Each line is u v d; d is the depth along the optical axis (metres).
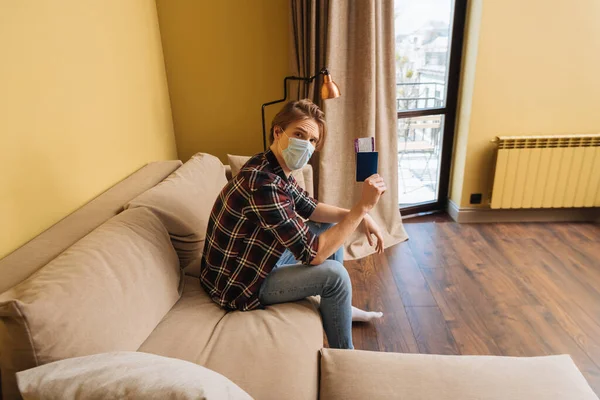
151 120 2.34
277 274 1.40
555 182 2.87
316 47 2.47
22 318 0.82
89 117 1.64
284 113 1.32
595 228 2.89
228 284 1.36
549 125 2.85
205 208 1.71
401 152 3.26
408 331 1.89
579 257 2.50
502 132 2.88
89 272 1.03
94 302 0.98
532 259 2.49
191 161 2.01
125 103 1.99
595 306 2.03
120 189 1.69
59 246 1.19
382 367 1.16
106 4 1.81
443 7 2.87
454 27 2.87
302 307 1.38
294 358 1.13
